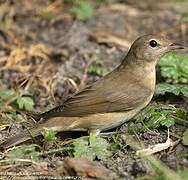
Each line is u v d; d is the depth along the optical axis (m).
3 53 17.06
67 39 17.88
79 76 15.66
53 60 16.84
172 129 12.43
